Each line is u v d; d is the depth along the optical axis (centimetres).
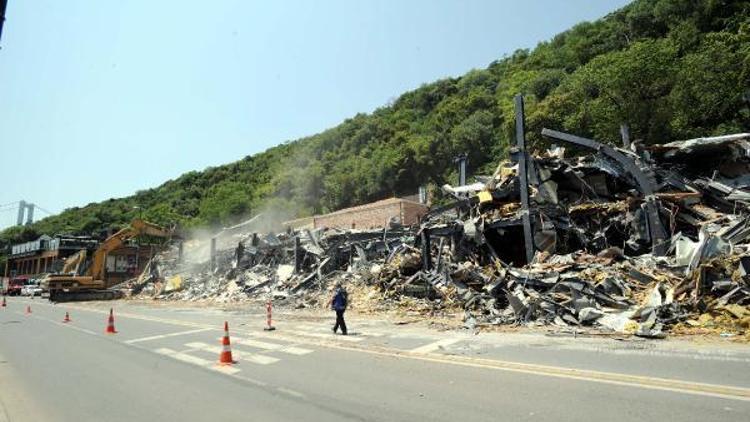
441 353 951
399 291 2053
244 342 1189
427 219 2600
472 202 2447
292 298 2603
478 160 6644
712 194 2028
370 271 2402
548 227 2009
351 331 1368
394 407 583
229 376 802
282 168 10306
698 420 489
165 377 816
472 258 2131
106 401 675
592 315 1291
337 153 9850
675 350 908
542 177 2248
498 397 606
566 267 1642
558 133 2238
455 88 9481
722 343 976
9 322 1945
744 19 4662
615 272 1518
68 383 800
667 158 2314
